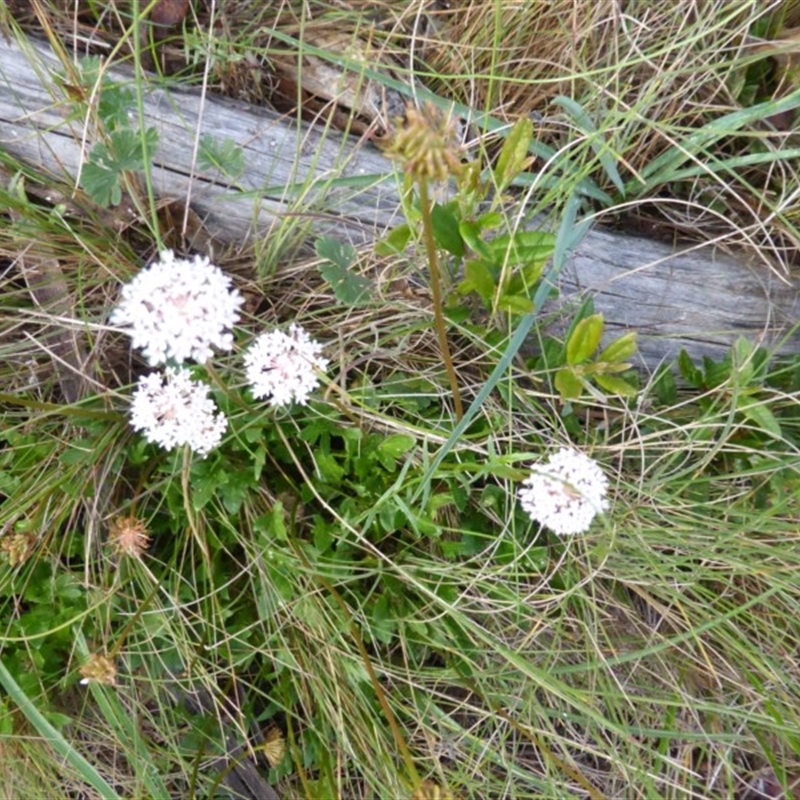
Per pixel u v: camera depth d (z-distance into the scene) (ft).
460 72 0.93
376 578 0.89
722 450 0.87
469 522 0.88
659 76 0.86
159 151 0.87
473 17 0.93
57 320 0.83
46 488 0.82
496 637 0.85
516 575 0.84
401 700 0.89
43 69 0.85
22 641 0.85
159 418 0.76
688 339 0.93
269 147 0.89
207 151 0.83
